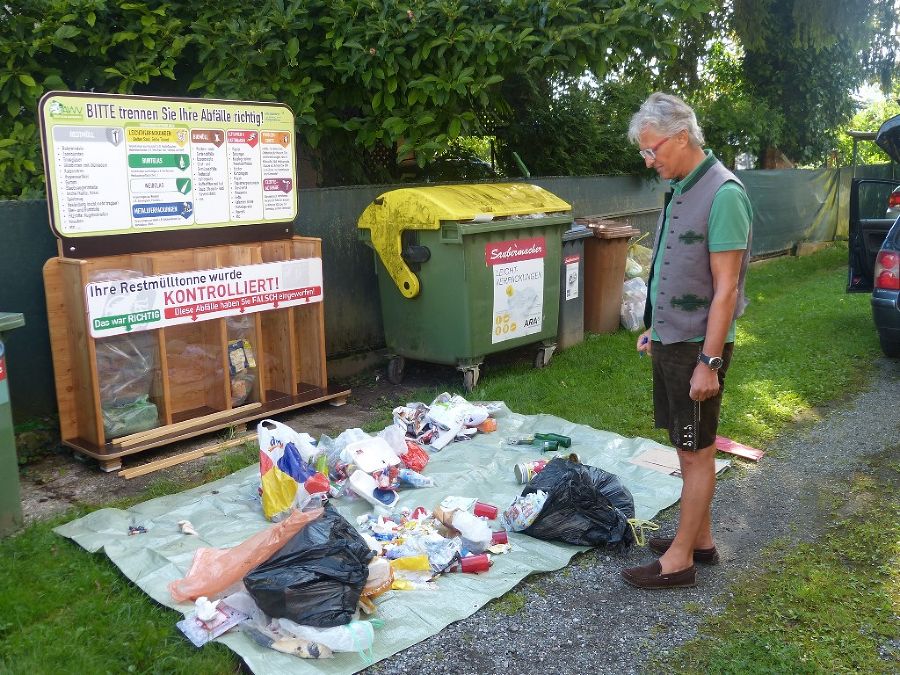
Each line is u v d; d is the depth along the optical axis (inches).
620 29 264.1
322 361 238.1
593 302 318.3
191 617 122.4
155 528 157.0
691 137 126.2
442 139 276.8
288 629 117.0
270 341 236.7
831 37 522.3
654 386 142.6
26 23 239.8
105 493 179.2
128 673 113.6
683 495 138.5
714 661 118.3
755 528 161.8
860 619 128.6
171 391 213.3
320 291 232.4
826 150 655.1
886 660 118.2
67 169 181.3
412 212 240.2
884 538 155.2
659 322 132.6
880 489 179.2
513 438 207.6
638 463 191.8
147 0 263.1
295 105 268.2
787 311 366.3
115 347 194.5
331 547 122.2
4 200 207.6
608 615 131.7
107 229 190.7
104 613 128.0
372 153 340.5
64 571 140.8
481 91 268.7
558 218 265.1
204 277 202.4
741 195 124.3
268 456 164.2
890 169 663.8
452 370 279.9
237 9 269.7
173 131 199.5
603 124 432.5
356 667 115.6
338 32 267.7
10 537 153.4
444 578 140.3
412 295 248.7
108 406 196.5
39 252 199.6
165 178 199.9
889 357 287.7
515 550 150.9
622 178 408.8
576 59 273.7
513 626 128.3
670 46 284.2
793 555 149.9
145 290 191.0
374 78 271.6
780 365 275.7
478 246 239.5
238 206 217.9
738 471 191.0
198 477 188.5
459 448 202.2
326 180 324.5
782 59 591.2
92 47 254.4
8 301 195.6
